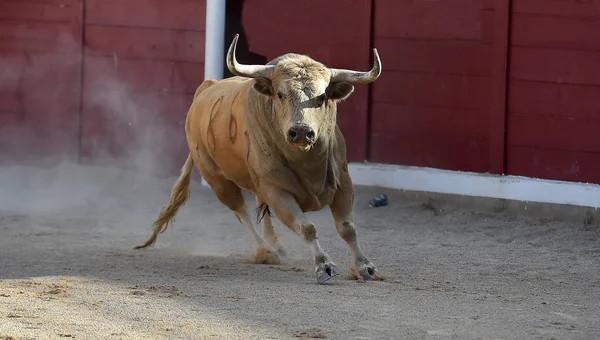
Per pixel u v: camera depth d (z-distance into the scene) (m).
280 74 17.11
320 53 29.39
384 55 28.39
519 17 26.19
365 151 28.73
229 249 22.58
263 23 30.12
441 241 23.00
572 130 25.53
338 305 15.12
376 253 21.31
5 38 32.78
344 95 17.64
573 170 25.58
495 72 26.61
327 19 29.22
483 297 16.09
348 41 28.94
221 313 14.55
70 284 17.17
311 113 16.78
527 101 26.22
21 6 32.72
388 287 16.92
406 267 19.50
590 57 25.17
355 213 26.66
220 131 19.70
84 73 32.34
